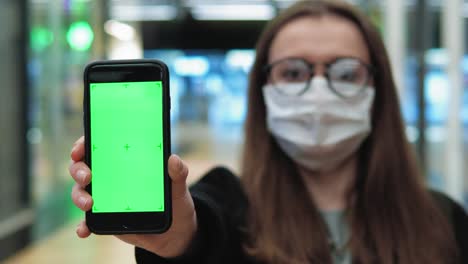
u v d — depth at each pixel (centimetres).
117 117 68
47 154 413
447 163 330
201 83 1688
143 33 1481
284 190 105
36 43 390
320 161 107
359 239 101
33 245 362
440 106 352
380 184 106
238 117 1669
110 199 67
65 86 461
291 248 97
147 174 67
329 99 104
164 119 67
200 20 1420
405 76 407
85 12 519
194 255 74
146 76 69
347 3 108
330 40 104
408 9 412
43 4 406
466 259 103
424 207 105
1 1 333
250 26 1520
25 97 366
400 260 100
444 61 334
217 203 90
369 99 108
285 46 106
